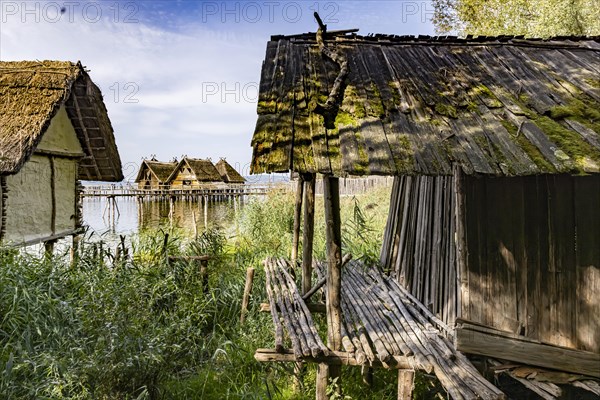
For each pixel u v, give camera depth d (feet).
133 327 14.01
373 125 12.88
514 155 11.58
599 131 12.52
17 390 11.62
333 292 12.60
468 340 12.13
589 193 12.07
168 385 15.23
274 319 14.99
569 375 12.16
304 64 16.44
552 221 12.33
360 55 17.58
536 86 15.11
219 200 119.44
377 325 13.89
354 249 27.55
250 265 29.14
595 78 15.48
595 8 36.29
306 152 11.61
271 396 14.88
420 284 17.52
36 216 26.71
